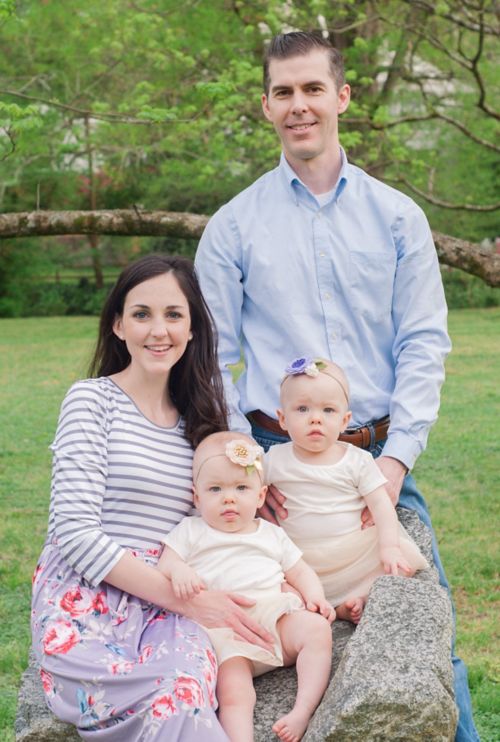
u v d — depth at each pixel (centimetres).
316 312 339
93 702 258
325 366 309
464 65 897
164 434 302
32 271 2500
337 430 307
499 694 482
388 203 343
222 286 346
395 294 345
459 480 884
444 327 344
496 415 1143
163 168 1175
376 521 305
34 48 1344
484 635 560
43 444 1046
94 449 286
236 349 349
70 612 273
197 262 354
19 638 568
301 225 341
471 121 1342
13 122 660
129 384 305
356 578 306
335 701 244
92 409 291
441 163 1842
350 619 303
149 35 1096
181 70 1134
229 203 354
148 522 291
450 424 1103
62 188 2161
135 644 270
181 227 626
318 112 333
